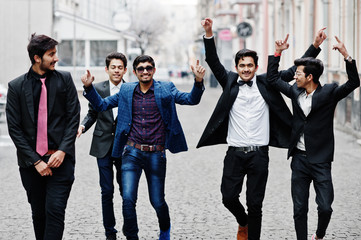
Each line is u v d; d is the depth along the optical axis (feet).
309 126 18.94
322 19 73.26
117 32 118.93
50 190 17.63
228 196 19.83
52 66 17.53
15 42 106.11
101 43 119.24
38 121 17.51
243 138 19.60
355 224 23.68
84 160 40.98
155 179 19.75
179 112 87.25
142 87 19.74
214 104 104.73
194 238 21.70
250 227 19.75
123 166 19.71
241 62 19.48
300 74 18.83
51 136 17.53
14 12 106.01
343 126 60.85
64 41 118.42
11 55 106.01
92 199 28.37
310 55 20.43
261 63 126.11
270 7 117.60
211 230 22.79
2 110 68.69
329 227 23.26
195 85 19.25
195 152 45.24
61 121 17.74
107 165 21.54
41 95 17.49
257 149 19.56
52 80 17.58
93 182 32.76
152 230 22.90
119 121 19.85
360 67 57.98
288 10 101.81
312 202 27.55
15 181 33.47
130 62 143.74
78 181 33.06
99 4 209.26
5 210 26.22
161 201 19.76
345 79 60.39
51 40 17.44
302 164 19.22
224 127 20.16
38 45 17.25
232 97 19.61
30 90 17.43
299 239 19.04
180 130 19.86
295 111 19.26
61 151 17.43
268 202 27.48
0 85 71.67
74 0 163.84
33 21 107.14
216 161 40.45
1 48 105.81
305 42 85.81
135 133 19.69
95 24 118.52
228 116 19.98
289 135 19.81
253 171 19.57
